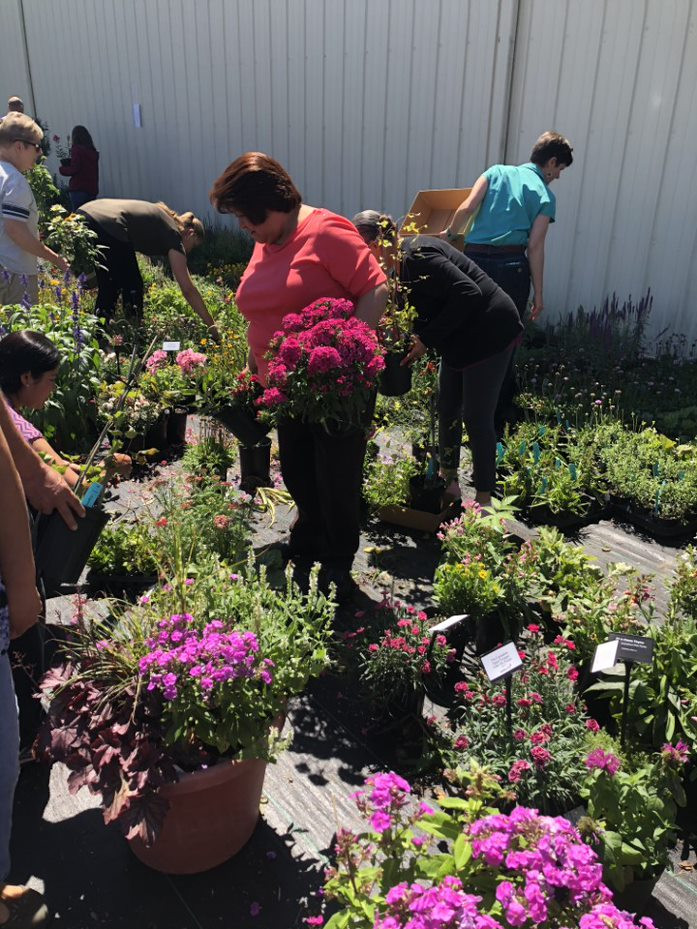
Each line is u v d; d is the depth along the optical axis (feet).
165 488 13.42
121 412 11.06
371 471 14.02
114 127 41.14
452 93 25.45
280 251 10.63
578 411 18.31
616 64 21.56
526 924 5.07
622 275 23.18
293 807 7.93
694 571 9.85
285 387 9.88
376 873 5.58
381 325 11.18
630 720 8.50
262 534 13.08
